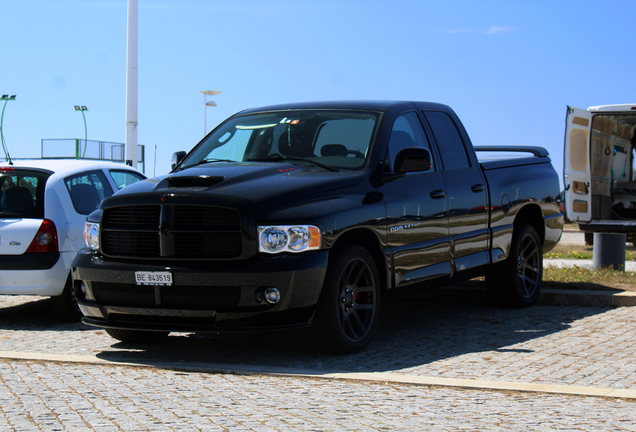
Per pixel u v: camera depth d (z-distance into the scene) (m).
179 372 5.09
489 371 5.12
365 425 3.77
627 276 9.53
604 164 16.77
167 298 5.31
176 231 5.29
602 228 15.54
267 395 4.41
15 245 7.34
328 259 5.37
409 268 6.18
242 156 6.51
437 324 7.15
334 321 5.43
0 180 7.68
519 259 8.01
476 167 7.39
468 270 7.04
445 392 4.48
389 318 7.52
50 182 7.61
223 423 3.81
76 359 5.46
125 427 3.75
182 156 6.93
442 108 7.39
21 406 4.17
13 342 6.52
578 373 5.04
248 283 5.10
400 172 6.12
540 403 4.21
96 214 5.87
